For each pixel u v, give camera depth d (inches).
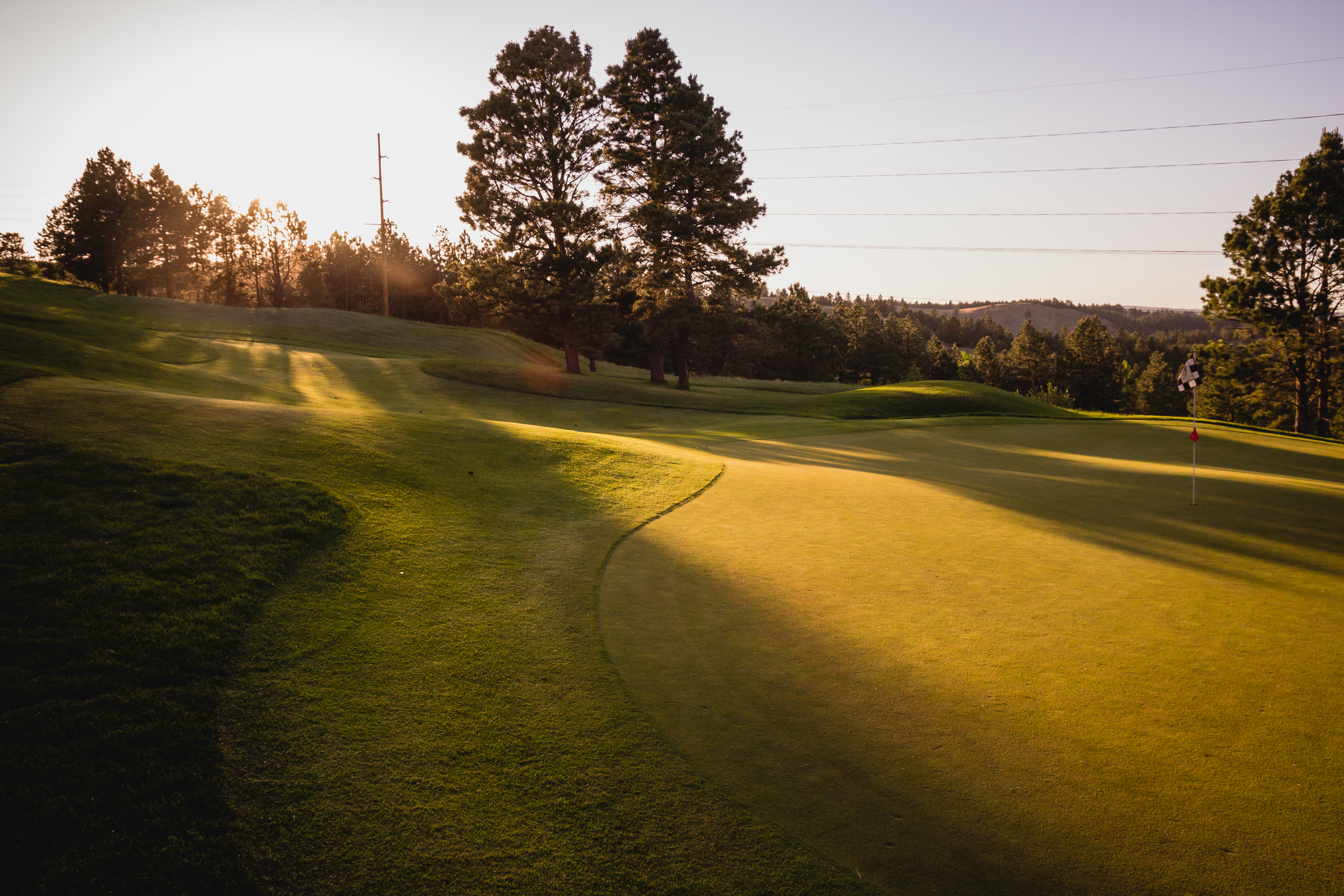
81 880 146.3
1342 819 165.2
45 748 180.7
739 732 203.9
